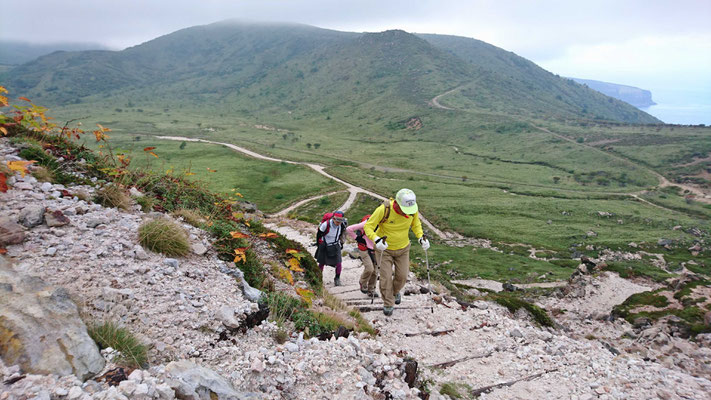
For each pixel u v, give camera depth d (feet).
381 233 22.81
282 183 400.47
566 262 236.22
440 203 362.94
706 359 31.50
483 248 265.13
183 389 9.87
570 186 447.01
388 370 14.89
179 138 643.45
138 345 10.93
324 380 13.07
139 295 13.42
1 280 10.48
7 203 15.57
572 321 59.31
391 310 23.81
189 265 17.02
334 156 574.97
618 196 404.57
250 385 11.62
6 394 7.89
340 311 22.45
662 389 17.48
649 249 266.36
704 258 251.80
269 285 20.33
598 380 18.19
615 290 81.51
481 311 26.86
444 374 17.98
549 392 17.04
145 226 17.19
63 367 9.10
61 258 13.56
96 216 17.38
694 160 493.36
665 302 60.34
